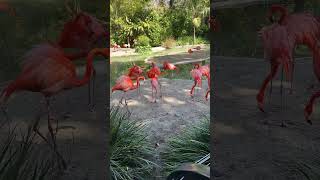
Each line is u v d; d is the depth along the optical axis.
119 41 14.20
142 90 7.62
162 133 4.71
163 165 3.76
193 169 2.95
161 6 15.30
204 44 14.91
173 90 7.67
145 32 14.59
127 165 3.67
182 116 5.60
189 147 3.88
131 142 3.82
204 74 6.98
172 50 14.00
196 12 15.03
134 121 4.25
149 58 12.22
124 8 14.23
